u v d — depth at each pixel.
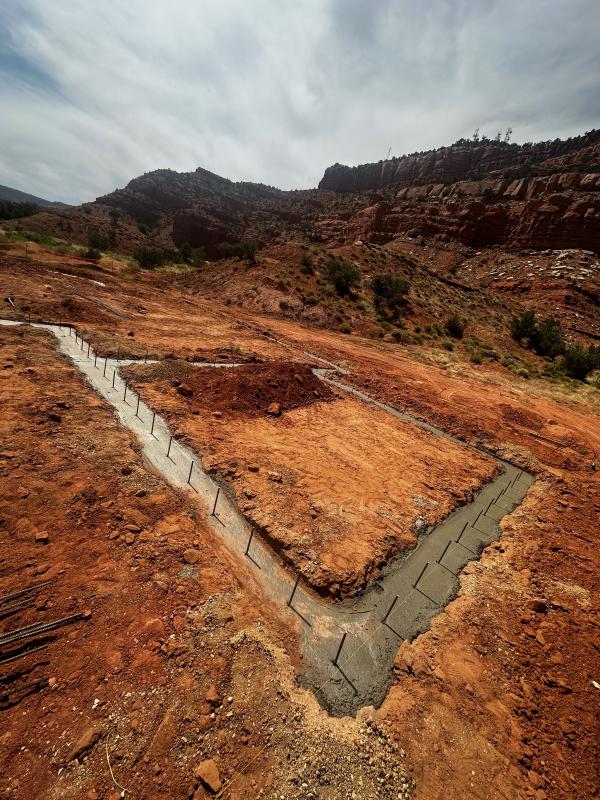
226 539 9.52
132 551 8.17
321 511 11.14
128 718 5.27
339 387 23.97
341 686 6.80
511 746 6.01
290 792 4.94
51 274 34.41
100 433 12.35
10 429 11.18
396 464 15.23
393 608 8.77
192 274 57.66
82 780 4.58
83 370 17.22
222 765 5.04
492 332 46.97
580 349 40.16
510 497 15.34
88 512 8.91
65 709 5.25
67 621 6.42
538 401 29.19
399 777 5.39
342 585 8.84
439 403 24.44
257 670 6.40
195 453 12.73
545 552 11.54
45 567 7.29
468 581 9.95
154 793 4.61
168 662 6.15
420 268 63.78
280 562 9.26
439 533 11.85
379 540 10.55
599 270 69.44
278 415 17.16
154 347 22.36
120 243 110.88
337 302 46.09
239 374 19.47
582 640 8.34
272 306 43.66
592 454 21.25
